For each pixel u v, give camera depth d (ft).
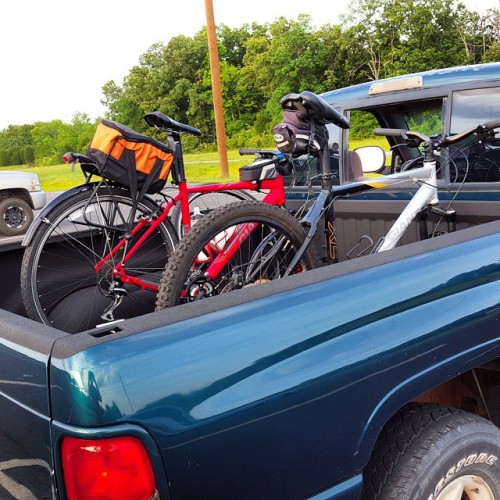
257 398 5.38
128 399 4.87
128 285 10.03
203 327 5.37
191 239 8.07
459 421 6.88
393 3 155.53
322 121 9.55
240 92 190.29
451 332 6.73
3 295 10.05
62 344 5.09
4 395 5.55
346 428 5.98
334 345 5.91
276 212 8.77
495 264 7.38
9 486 5.67
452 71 12.51
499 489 7.27
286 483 5.66
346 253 12.16
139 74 221.66
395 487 6.52
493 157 11.84
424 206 10.53
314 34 168.04
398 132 11.02
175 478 5.07
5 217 42.24
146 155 8.91
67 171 155.53
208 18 74.02
